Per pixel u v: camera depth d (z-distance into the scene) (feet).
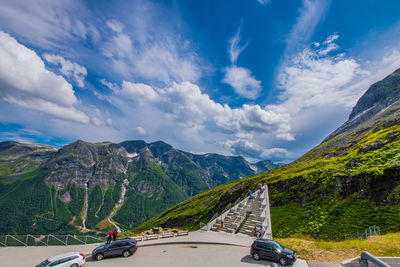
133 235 140.05
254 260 72.54
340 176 153.28
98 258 79.87
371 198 125.29
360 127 454.81
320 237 116.98
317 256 71.26
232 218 127.44
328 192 152.46
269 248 70.33
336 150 313.12
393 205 110.73
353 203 131.03
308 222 134.72
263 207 134.41
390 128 253.65
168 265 71.67
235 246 90.89
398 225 97.60
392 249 67.87
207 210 359.46
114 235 99.81
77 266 71.72
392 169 124.77
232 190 331.57
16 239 98.27
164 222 431.02
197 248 90.89
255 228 102.83
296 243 86.28
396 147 151.84
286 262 65.57
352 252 70.64
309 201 158.61
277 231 138.62
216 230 119.24
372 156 156.97
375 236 92.38
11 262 82.33
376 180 128.36
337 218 125.80
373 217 111.96
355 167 154.40
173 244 99.50
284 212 162.20
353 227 112.06
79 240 105.19
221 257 77.46
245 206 144.25
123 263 75.15
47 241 99.55
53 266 68.49
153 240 104.73
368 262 44.21
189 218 381.40
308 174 190.70
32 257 87.04
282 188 203.00
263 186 200.44
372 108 625.82
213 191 579.48
